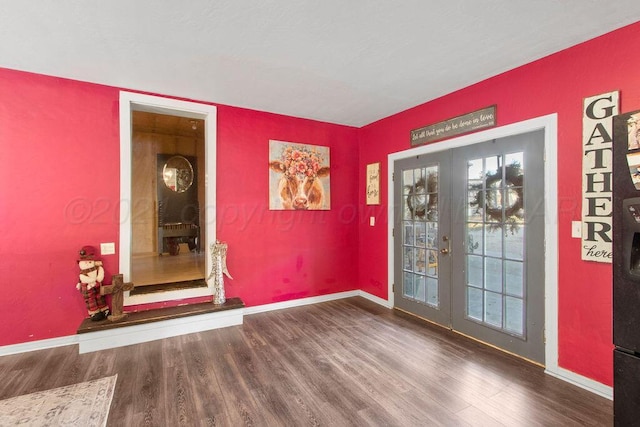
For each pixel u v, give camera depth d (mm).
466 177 2994
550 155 2318
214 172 3434
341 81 2859
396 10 1829
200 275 4488
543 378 2258
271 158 3791
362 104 3498
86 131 2834
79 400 1983
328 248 4254
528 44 2193
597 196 2066
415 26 1995
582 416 1834
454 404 1958
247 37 2121
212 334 3062
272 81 2852
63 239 2756
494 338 2752
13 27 1974
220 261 3338
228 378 2260
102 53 2324
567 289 2230
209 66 2551
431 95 3211
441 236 3264
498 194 2715
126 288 2865
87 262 2695
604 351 2039
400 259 3791
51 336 2725
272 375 2303
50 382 2195
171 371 2354
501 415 1851
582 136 2143
